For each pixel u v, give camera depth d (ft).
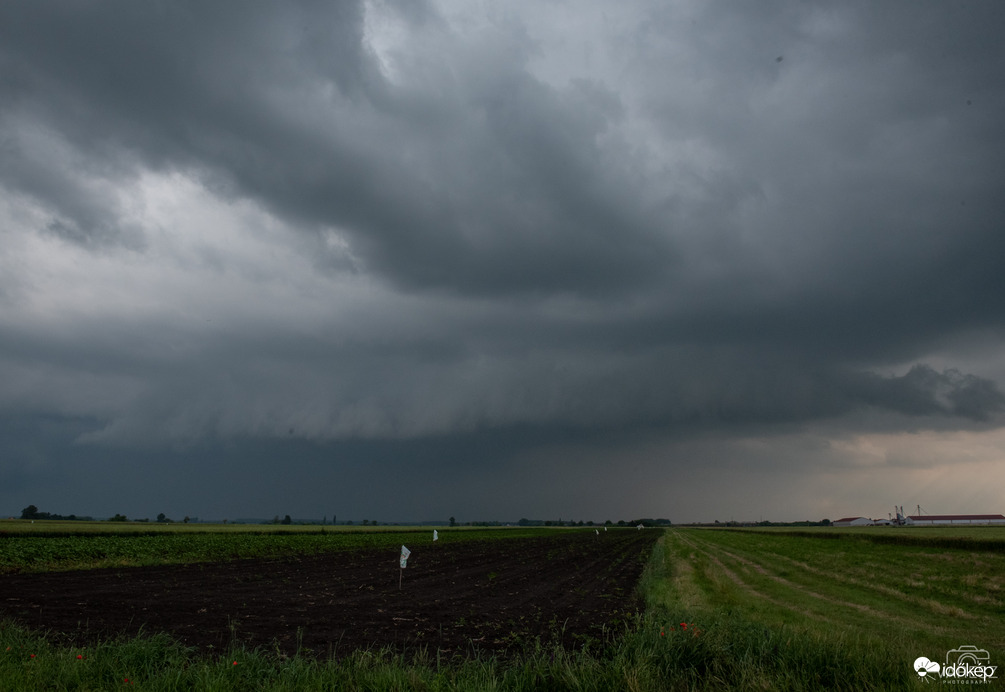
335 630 48.70
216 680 27.94
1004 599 72.02
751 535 313.12
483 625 52.60
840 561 128.88
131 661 31.32
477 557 150.82
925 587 83.35
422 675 29.35
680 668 30.22
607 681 28.66
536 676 29.58
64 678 28.81
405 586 84.12
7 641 34.35
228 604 62.23
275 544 169.17
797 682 27.89
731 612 56.44
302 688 27.94
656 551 161.48
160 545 143.23
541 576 102.47
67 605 59.11
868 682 28.50
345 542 199.00
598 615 59.00
